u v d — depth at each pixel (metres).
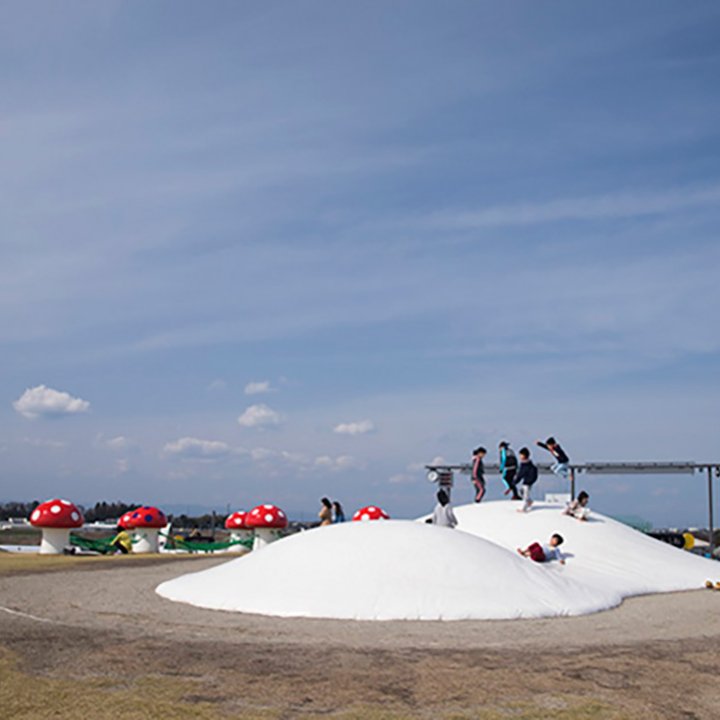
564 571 15.87
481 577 12.23
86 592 13.66
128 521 28.03
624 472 23.05
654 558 17.80
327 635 9.69
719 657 8.59
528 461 19.73
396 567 12.12
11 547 35.78
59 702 6.12
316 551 12.77
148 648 8.38
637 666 7.99
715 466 22.81
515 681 7.20
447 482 23.06
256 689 6.69
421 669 7.61
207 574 13.61
